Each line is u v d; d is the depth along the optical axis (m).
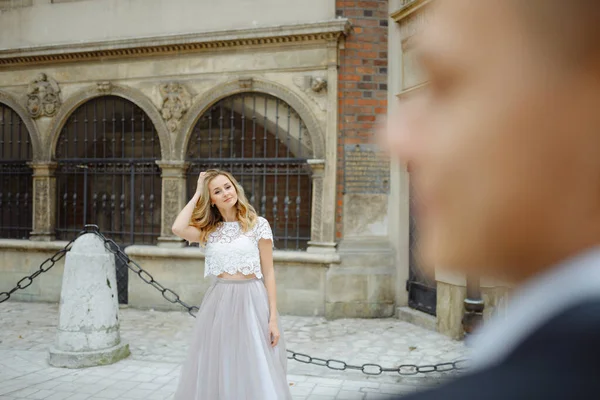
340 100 7.43
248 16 7.64
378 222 7.48
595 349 0.22
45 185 8.56
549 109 0.25
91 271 5.09
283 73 7.54
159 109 8.05
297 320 7.18
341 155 7.45
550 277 0.25
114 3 8.22
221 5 7.76
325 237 7.38
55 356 4.98
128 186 8.97
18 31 8.63
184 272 7.89
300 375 4.82
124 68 8.19
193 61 7.91
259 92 7.68
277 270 7.52
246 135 8.35
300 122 7.62
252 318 3.14
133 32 8.12
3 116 8.97
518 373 0.23
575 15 0.25
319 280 7.38
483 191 0.26
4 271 8.68
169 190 7.99
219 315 3.16
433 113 0.30
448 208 0.28
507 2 0.27
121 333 6.55
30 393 4.32
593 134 0.25
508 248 0.26
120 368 4.98
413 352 5.70
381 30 7.45
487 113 0.27
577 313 0.23
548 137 0.25
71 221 9.09
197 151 8.27
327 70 7.36
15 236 9.34
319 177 7.41
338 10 7.42
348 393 4.32
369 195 7.45
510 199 0.26
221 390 3.03
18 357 5.32
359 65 7.43
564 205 0.25
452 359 5.41
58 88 8.49
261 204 8.48
